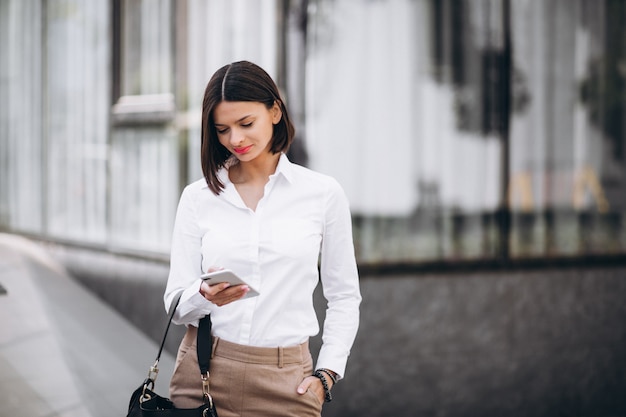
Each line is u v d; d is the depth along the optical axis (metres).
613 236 5.73
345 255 2.49
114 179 5.97
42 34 6.61
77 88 6.30
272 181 2.39
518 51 5.46
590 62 5.63
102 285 6.02
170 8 5.48
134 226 5.80
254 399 2.31
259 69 2.37
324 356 2.48
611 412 5.75
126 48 5.87
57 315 5.03
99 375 4.31
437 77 5.30
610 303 5.73
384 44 5.18
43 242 6.59
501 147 5.45
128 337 5.10
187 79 5.39
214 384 2.32
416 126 5.27
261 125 2.33
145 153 5.71
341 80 5.10
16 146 6.94
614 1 5.64
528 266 5.53
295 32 4.98
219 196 2.38
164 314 5.46
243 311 2.32
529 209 5.53
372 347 5.20
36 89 6.70
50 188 6.59
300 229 2.37
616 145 5.71
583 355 5.67
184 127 5.40
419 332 5.28
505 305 5.48
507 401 5.49
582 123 5.64
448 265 5.35
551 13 5.52
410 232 5.27
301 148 5.02
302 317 2.38
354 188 5.15
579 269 5.65
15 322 4.73
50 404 3.82
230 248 2.33
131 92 5.85
